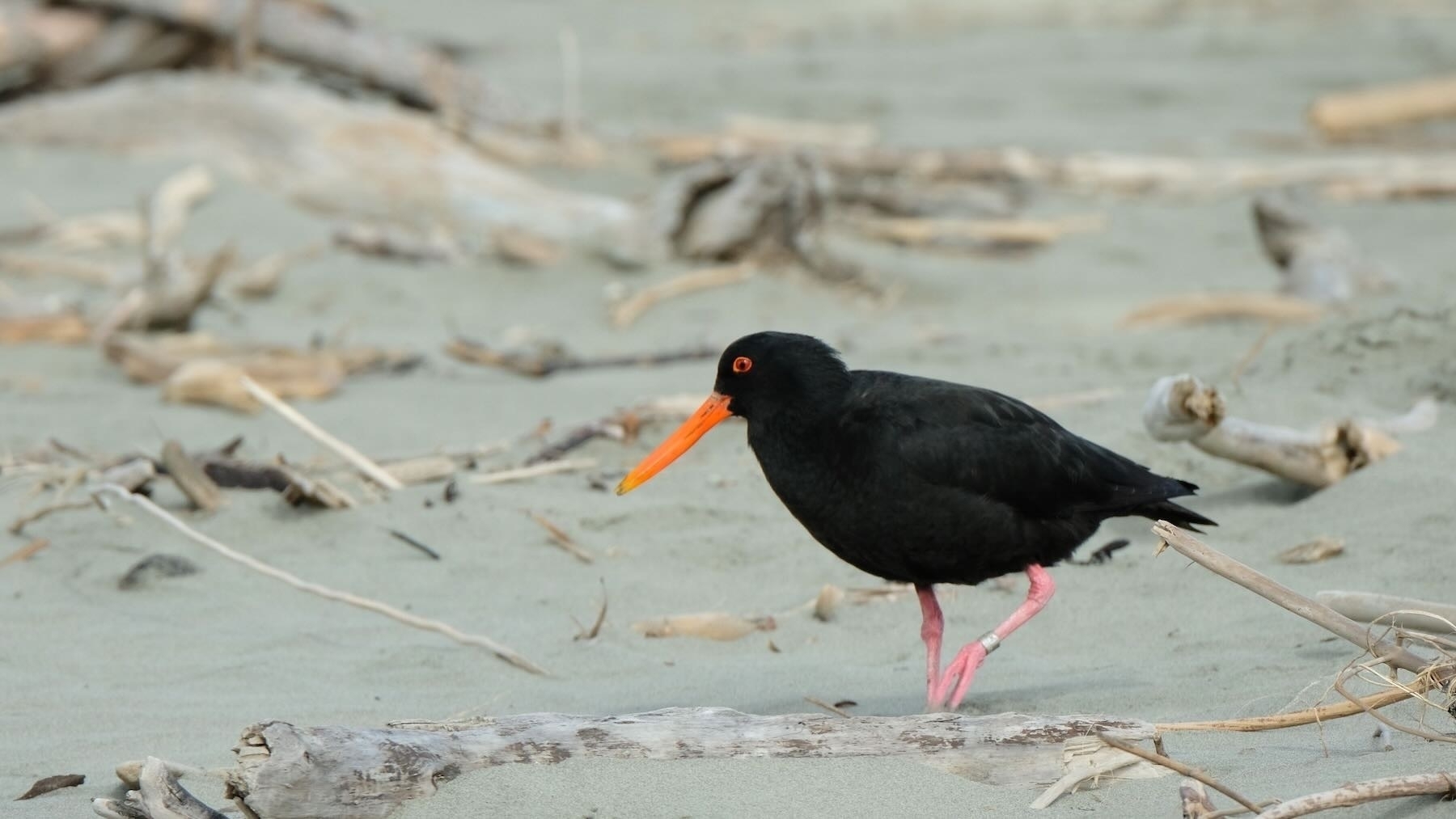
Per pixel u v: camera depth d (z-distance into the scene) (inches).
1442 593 337.4
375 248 778.8
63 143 873.5
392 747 231.8
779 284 757.9
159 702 310.8
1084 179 1008.2
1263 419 457.1
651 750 246.4
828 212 868.6
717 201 789.9
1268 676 296.7
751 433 312.5
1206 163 1039.0
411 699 313.3
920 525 297.0
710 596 381.4
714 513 432.8
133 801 230.4
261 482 443.2
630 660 339.3
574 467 467.8
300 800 223.1
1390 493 395.2
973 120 1201.4
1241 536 392.5
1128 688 300.4
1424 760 239.0
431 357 627.5
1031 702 297.4
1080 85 1315.2
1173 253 848.9
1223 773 245.4
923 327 676.1
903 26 1624.0
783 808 232.8
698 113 1212.5
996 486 296.0
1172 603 355.9
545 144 991.0
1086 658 327.9
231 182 833.5
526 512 431.8
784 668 331.0
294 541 415.5
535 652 343.9
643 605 375.2
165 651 342.6
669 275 765.3
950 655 338.0
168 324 641.6
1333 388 488.1
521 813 229.0
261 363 562.3
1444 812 216.2
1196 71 1365.7
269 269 714.2
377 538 415.2
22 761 278.5
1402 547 364.5
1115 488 308.5
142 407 540.1
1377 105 1117.1
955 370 563.5
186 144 865.5
